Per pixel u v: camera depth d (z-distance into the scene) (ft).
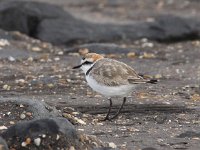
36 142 29.86
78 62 57.67
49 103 41.65
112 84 36.45
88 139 31.04
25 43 64.85
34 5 73.00
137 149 31.24
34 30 71.92
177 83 49.52
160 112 39.83
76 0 99.91
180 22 74.18
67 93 45.01
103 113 39.63
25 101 36.24
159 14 90.43
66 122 30.76
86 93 44.96
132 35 72.18
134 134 34.37
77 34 70.49
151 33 72.95
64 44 69.41
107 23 79.10
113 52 62.08
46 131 30.14
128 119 38.17
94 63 37.58
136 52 62.49
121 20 86.74
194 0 99.40
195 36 73.82
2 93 44.91
